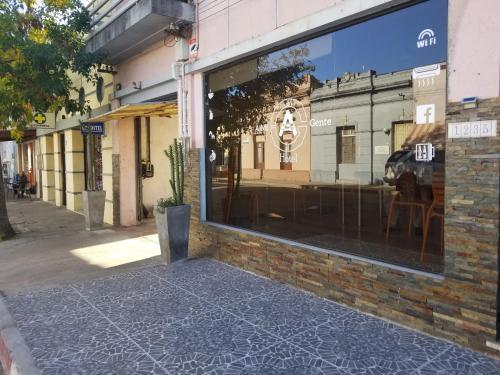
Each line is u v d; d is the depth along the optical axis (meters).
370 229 4.81
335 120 5.18
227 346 3.99
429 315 4.04
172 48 8.09
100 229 10.80
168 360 3.78
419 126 4.28
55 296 5.61
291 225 5.79
